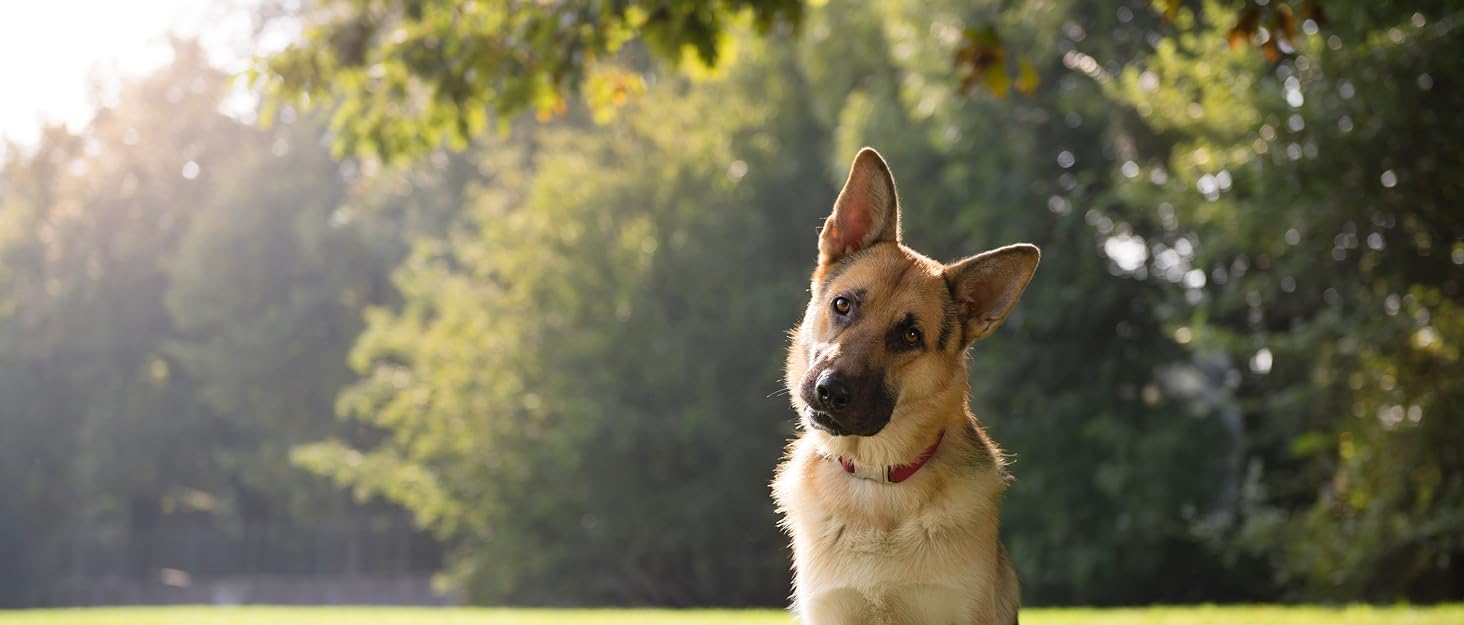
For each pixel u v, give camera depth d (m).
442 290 41.41
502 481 37.06
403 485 39.69
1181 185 22.47
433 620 17.95
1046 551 28.52
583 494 36.44
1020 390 30.31
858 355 5.91
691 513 36.03
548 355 37.19
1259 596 29.52
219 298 56.56
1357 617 14.11
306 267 56.34
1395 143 19.03
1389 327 19.69
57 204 62.09
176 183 63.81
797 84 38.25
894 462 6.01
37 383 62.03
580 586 37.75
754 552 38.25
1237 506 28.73
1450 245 20.22
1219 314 24.23
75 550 64.88
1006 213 29.19
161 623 17.72
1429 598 23.92
